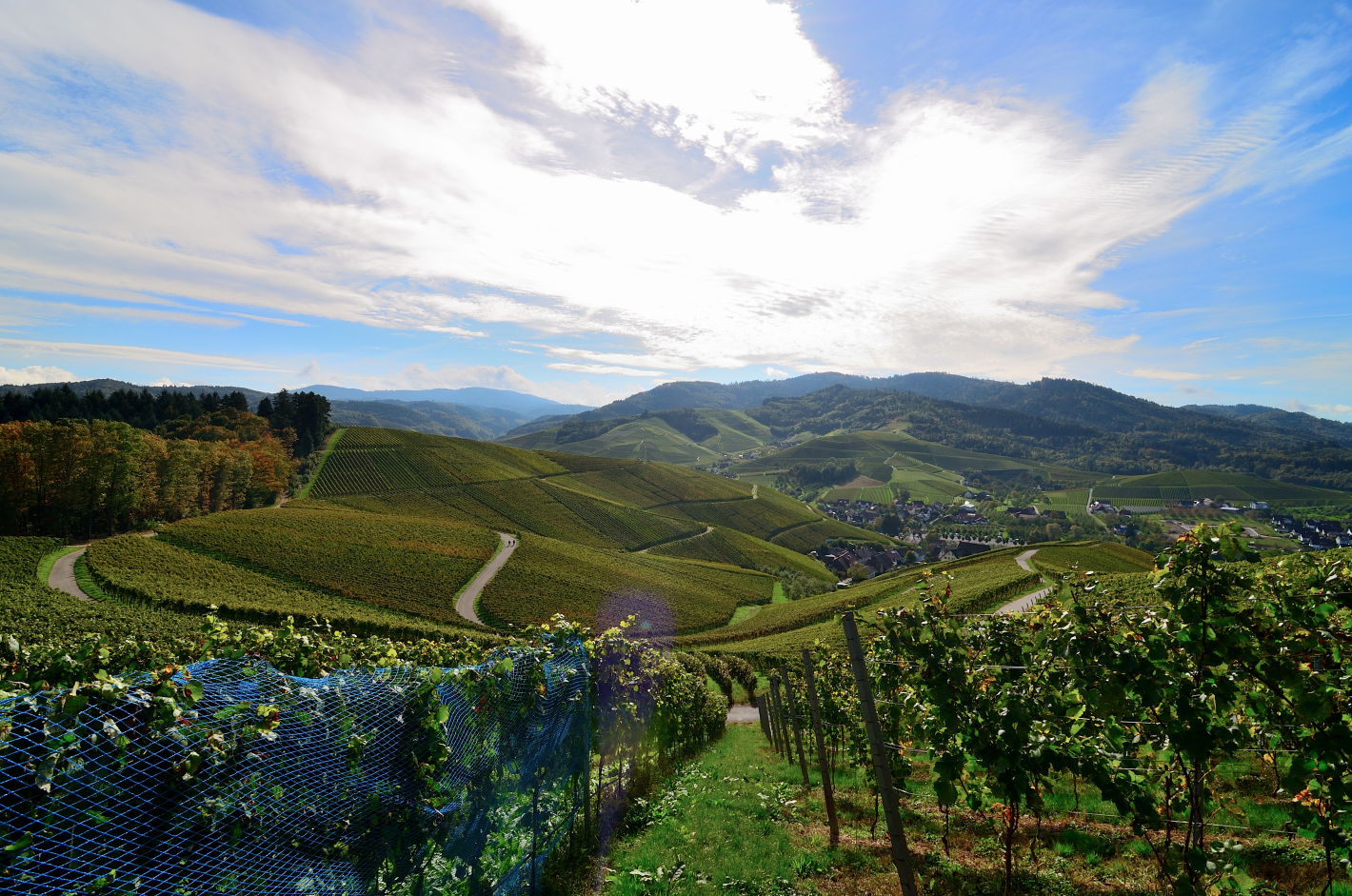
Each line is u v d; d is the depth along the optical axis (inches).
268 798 136.5
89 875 106.7
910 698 271.7
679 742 547.5
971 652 239.8
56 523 2780.5
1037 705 206.4
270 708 139.7
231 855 127.8
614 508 5418.3
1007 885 202.7
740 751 669.3
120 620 1562.5
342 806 151.9
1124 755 199.5
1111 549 4124.0
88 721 110.5
